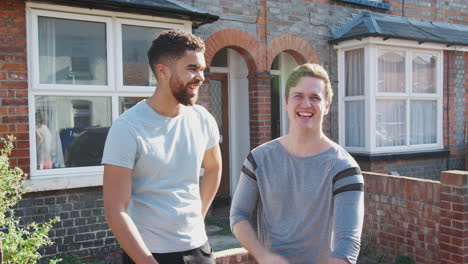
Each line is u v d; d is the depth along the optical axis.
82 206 4.81
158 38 2.10
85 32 4.85
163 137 2.08
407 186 4.52
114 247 5.00
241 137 7.41
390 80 7.48
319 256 1.91
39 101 4.61
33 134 4.55
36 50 4.55
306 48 7.23
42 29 4.62
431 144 8.02
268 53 6.84
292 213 1.97
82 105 4.84
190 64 2.04
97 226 4.89
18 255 3.18
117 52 5.00
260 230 2.12
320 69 1.99
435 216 4.25
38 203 4.55
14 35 4.44
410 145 7.73
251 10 6.66
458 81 8.32
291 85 1.98
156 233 2.04
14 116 4.44
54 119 4.69
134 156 1.98
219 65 7.46
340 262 1.72
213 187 2.48
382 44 7.20
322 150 1.95
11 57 4.43
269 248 2.01
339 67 7.59
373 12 7.92
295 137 1.96
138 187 2.05
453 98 8.25
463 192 3.89
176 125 2.13
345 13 7.67
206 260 2.20
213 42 6.26
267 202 2.03
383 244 4.79
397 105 7.61
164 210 2.05
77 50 4.81
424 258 4.37
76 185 4.67
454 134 8.29
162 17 5.20
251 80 6.89
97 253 4.89
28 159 4.50
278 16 6.94
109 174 1.94
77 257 4.73
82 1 4.54
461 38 8.07
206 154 2.42
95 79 4.91
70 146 4.78
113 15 4.95
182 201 2.11
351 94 7.57
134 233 1.89
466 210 3.89
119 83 5.02
